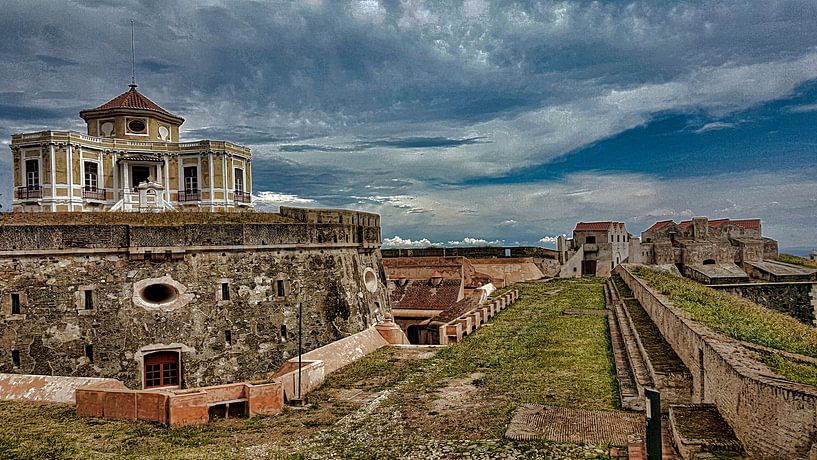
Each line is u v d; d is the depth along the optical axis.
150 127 56.25
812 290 54.31
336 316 36.41
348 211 39.28
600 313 42.59
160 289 31.17
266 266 33.97
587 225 84.88
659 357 23.03
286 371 26.02
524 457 16.06
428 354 31.91
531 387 23.58
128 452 17.70
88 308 29.22
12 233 27.91
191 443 18.56
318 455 17.44
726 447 13.51
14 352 27.59
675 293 32.47
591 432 17.69
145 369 30.03
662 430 16.67
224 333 31.95
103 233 29.70
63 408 22.22
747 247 84.50
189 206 54.56
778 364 14.55
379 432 19.38
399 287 55.50
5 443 18.33
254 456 17.39
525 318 43.12
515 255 73.38
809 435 11.51
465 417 20.34
